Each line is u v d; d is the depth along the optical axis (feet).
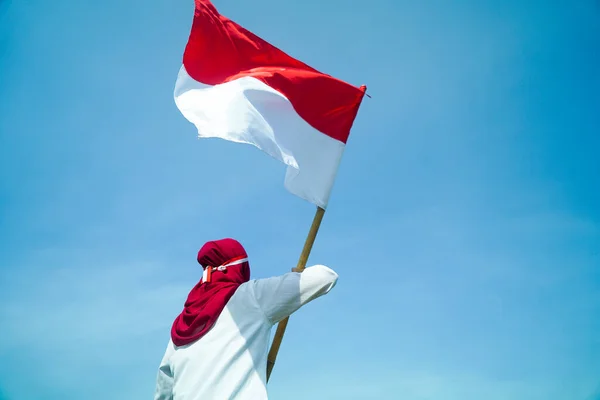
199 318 13.79
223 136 13.89
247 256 15.75
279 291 13.56
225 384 12.92
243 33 15.83
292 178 15.55
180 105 14.73
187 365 13.47
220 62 15.46
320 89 15.90
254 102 15.29
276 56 16.01
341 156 15.79
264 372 13.35
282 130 15.53
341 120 15.93
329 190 15.51
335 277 13.48
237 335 13.41
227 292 14.03
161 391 14.60
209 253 15.35
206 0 15.60
